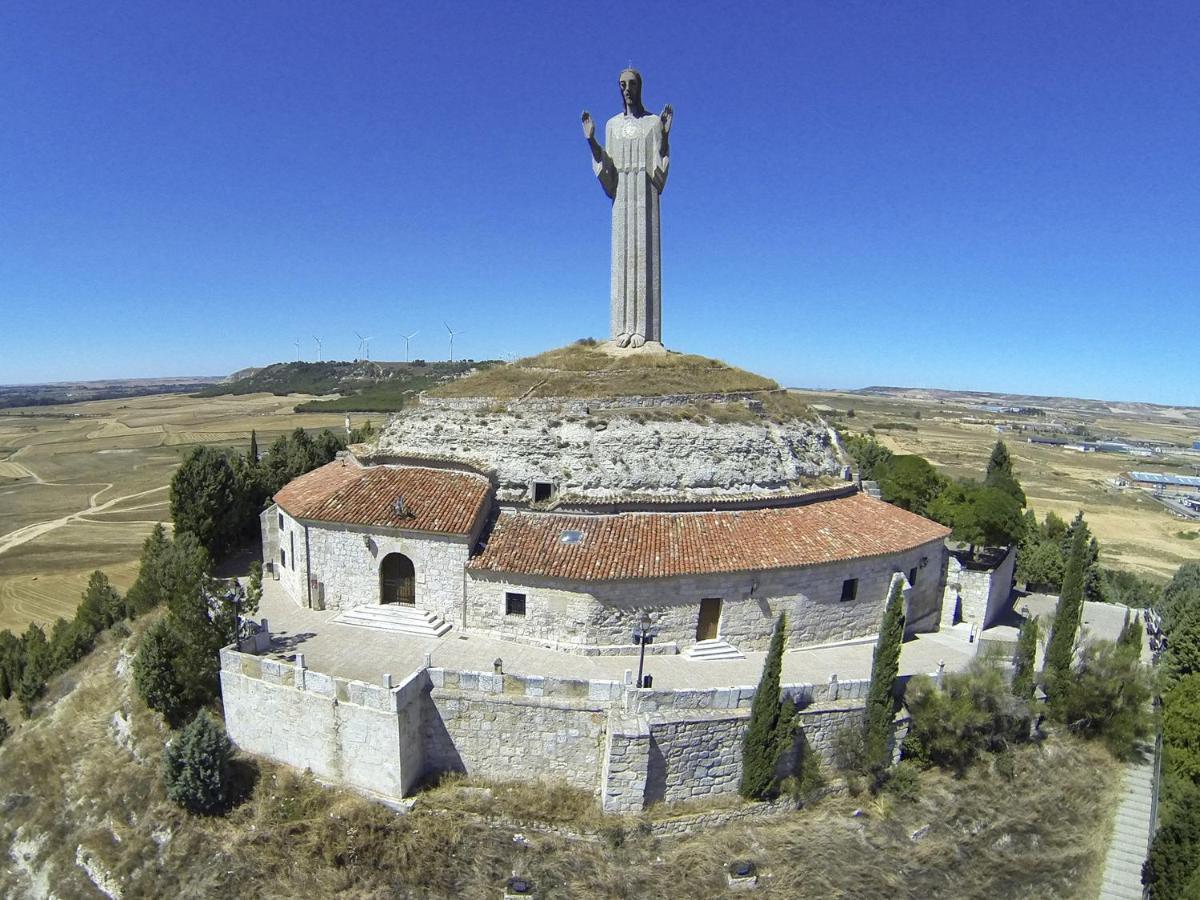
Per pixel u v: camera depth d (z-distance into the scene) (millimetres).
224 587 33406
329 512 37375
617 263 49500
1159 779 33250
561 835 27656
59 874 29406
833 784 30578
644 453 38531
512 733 29375
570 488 37812
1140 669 36000
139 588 48188
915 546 39750
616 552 34625
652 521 37000
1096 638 39188
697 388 44000
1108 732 35188
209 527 50750
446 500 37156
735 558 35094
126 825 29891
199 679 32438
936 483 62719
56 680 43469
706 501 38156
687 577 34500
